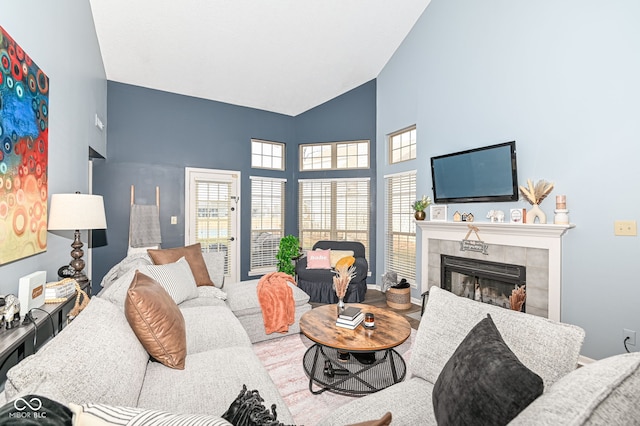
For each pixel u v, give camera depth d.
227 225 5.23
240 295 3.02
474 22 3.57
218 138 5.17
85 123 2.99
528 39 3.06
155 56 4.05
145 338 1.46
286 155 5.84
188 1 3.39
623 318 2.44
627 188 2.42
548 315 2.84
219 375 1.46
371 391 2.08
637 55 2.37
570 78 2.74
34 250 1.82
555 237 2.78
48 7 2.07
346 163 5.64
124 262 2.88
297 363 2.52
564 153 2.78
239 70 4.57
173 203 4.76
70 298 1.98
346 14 3.94
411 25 4.39
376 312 2.57
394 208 4.91
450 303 1.59
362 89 5.43
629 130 2.41
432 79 4.10
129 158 4.44
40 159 1.90
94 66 3.39
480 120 3.50
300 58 4.55
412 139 4.63
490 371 0.91
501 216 3.22
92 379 0.98
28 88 1.73
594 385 0.65
